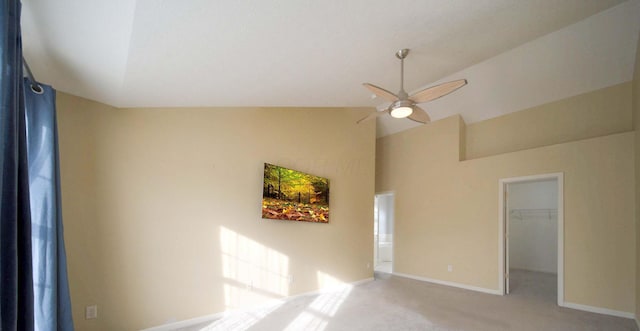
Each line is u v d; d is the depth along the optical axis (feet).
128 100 9.12
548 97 15.90
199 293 11.04
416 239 20.47
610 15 11.76
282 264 14.12
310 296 15.14
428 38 8.21
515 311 13.10
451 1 6.56
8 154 4.27
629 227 12.59
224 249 11.88
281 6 5.52
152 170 10.21
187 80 8.23
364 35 7.38
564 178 14.43
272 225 13.82
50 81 7.58
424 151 20.71
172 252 10.46
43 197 6.70
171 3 4.79
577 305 13.52
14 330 4.26
